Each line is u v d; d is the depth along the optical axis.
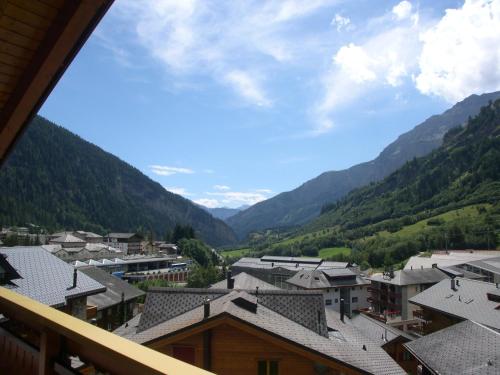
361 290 62.69
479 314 31.31
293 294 14.79
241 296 12.73
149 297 15.27
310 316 13.99
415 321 50.12
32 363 2.62
